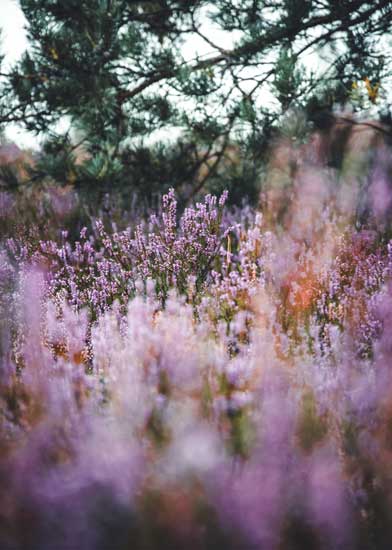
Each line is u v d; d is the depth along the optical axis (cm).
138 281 360
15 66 628
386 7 619
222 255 428
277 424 220
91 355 313
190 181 699
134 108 668
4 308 353
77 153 673
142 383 241
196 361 256
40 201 656
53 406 231
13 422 240
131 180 657
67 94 612
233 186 639
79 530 179
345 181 635
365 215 572
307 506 193
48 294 368
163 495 189
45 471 197
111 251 421
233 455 214
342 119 629
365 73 616
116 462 196
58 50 598
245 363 262
